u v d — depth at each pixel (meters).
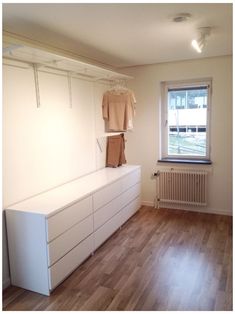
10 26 2.51
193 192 4.43
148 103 4.64
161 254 3.16
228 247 3.29
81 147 3.77
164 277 2.71
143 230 3.83
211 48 3.58
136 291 2.50
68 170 3.49
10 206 2.59
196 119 4.50
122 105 4.18
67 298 2.43
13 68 2.61
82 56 3.76
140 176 4.62
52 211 2.44
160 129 4.68
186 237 3.59
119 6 2.12
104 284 2.62
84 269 2.88
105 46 3.28
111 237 3.62
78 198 2.81
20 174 2.72
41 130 2.99
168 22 2.50
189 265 2.92
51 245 2.44
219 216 4.30
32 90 2.84
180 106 4.59
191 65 4.25
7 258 2.60
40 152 2.98
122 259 3.07
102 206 3.31
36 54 2.47
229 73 4.06
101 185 3.31
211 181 4.39
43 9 2.14
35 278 2.50
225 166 4.28
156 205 4.80
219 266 2.89
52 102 3.15
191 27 2.65
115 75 3.89
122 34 2.82
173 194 4.58
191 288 2.53
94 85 4.05
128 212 4.14
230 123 4.16
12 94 2.61
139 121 4.75
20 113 2.70
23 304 2.36
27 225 2.45
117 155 4.46
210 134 4.38
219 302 2.33
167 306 2.29
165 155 4.81
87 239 3.00
